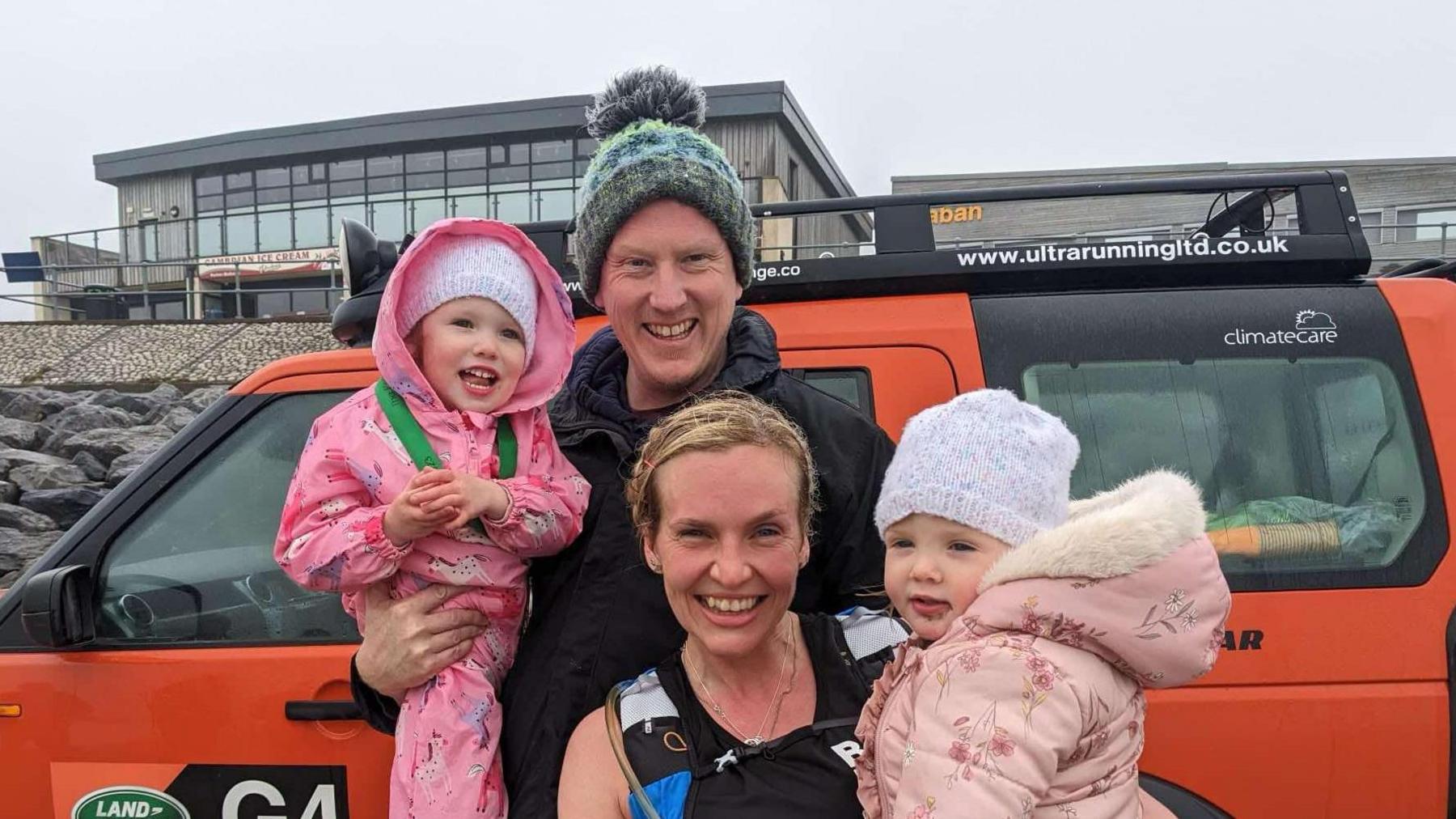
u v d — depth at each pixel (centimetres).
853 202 252
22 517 794
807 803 134
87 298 2208
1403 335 230
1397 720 204
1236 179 248
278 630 223
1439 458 219
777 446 136
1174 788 201
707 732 139
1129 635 124
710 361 173
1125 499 148
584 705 154
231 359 1470
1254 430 229
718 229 166
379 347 169
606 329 198
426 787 157
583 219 172
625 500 158
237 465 236
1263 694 206
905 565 143
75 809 215
